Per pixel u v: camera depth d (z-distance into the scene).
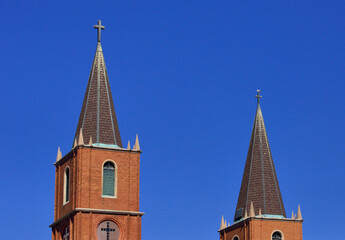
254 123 129.12
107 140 108.38
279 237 122.06
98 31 114.50
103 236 104.94
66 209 107.31
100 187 105.94
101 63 112.94
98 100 110.44
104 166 106.94
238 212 125.69
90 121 109.19
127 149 107.94
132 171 107.62
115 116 110.81
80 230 103.94
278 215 123.06
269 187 124.44
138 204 107.00
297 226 122.81
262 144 127.25
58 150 112.62
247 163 127.38
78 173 105.44
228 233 126.56
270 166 126.00
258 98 129.75
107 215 105.31
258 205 123.38
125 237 105.44
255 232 121.12
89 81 112.19
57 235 108.50
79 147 106.12
